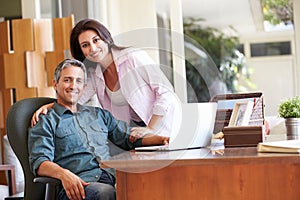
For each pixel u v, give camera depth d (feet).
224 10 29.37
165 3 21.47
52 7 18.56
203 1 29.07
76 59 9.34
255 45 29.40
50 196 8.83
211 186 7.03
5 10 18.54
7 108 16.49
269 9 27.55
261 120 9.39
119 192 7.14
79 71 9.09
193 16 29.99
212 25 30.58
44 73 16.49
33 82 16.43
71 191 8.64
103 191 8.61
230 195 7.00
